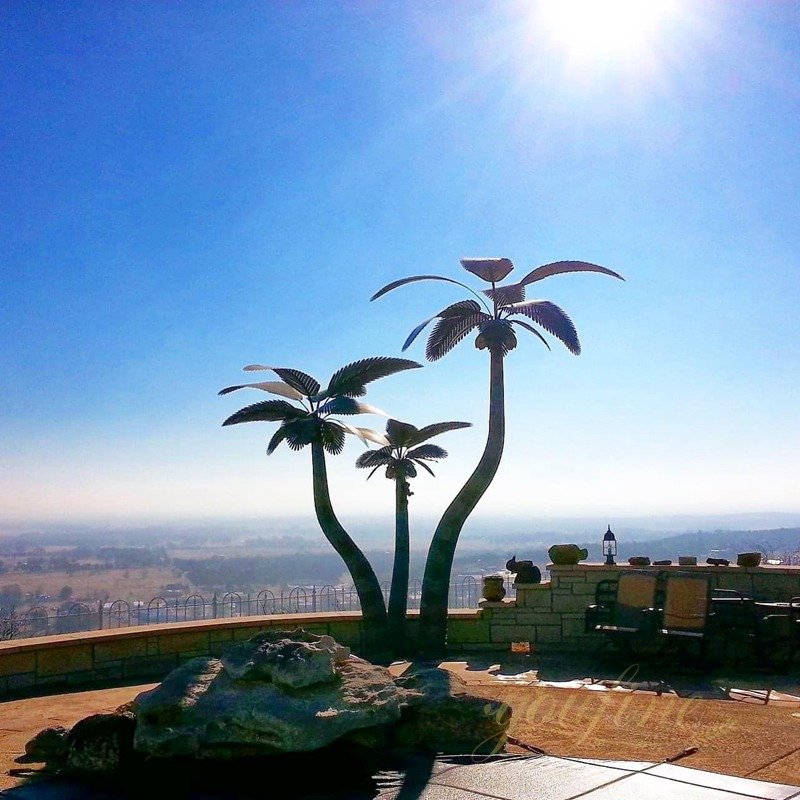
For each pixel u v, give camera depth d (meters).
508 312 12.16
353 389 12.79
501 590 12.38
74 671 9.78
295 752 5.46
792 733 6.32
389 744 5.96
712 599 10.15
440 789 5.02
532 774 5.25
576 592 11.95
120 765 5.55
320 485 12.62
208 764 5.64
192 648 10.89
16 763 5.96
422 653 11.87
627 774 5.18
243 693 5.69
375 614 12.20
